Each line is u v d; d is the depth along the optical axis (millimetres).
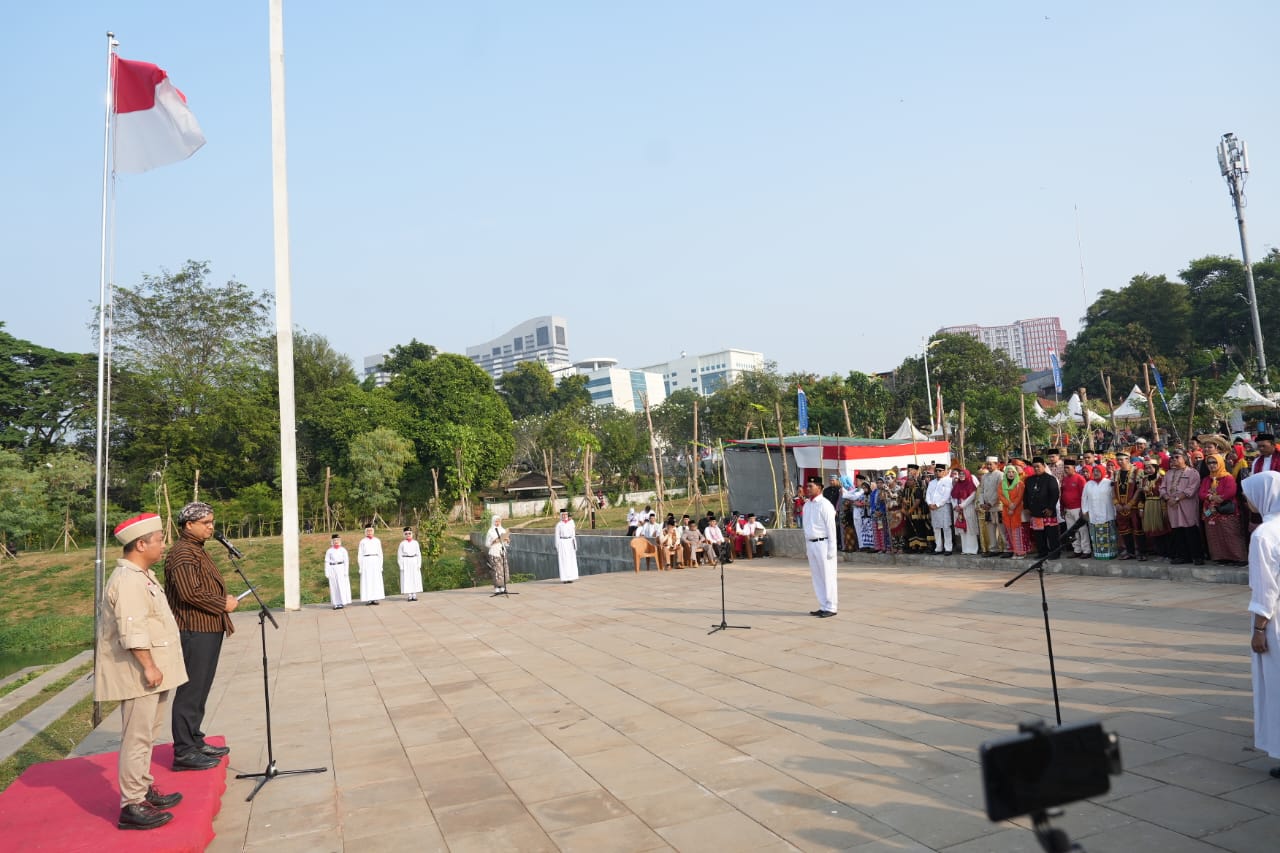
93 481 42781
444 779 6203
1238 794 4648
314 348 66000
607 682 9000
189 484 49188
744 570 20688
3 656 24297
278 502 46250
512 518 54438
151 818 5031
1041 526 14258
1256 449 12773
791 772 5656
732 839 4656
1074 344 78438
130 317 52281
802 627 11320
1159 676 7168
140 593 5207
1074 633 9195
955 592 13203
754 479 28656
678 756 6219
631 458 54750
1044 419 45844
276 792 6145
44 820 5234
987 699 6941
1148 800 4672
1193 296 73500
